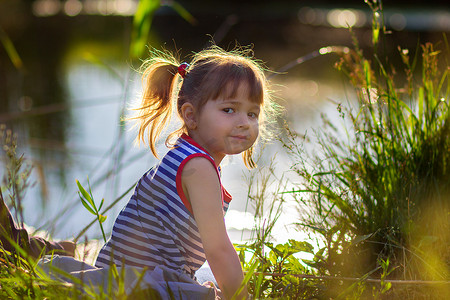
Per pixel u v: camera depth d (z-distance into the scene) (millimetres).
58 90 6645
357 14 17797
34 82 7141
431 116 2217
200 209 1551
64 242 2051
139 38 2195
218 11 18016
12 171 1844
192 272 1699
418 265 1860
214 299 1550
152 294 1433
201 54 1853
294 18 16031
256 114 1678
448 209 2096
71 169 3730
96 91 6535
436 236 1932
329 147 2336
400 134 2262
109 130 4887
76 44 11164
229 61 1676
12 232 1800
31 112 3119
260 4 20594
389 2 20234
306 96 5938
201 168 1565
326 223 2006
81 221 2703
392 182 2111
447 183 2135
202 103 1647
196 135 1693
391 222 1964
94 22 15031
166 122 1840
